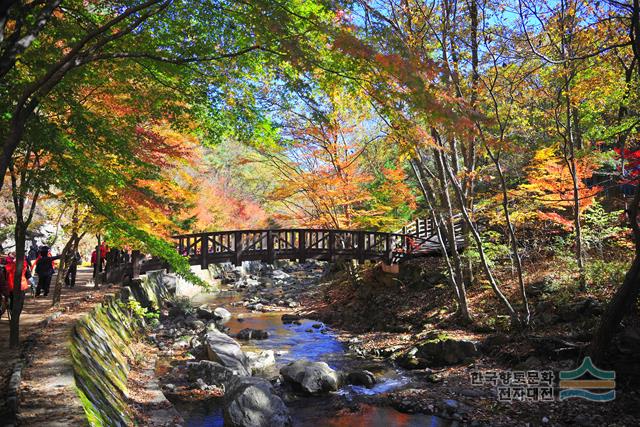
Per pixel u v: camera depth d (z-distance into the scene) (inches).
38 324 373.1
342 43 193.8
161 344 536.4
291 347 561.0
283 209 966.4
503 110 479.2
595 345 365.4
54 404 213.9
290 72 275.9
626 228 526.3
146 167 319.9
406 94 202.5
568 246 608.1
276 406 328.5
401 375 446.0
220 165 1101.1
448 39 457.1
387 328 614.9
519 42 444.8
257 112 320.2
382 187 671.8
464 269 630.5
